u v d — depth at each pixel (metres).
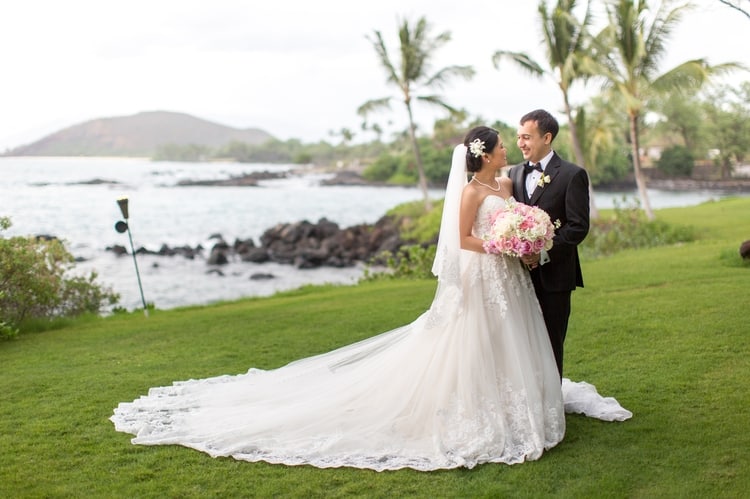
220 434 4.66
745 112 68.50
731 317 7.45
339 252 30.97
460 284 4.53
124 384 6.21
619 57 25.28
